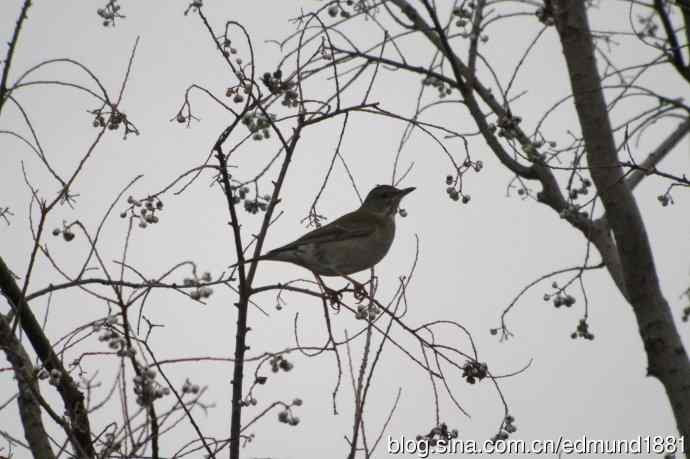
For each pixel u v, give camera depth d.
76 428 9.78
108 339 9.02
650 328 11.30
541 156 12.52
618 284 12.75
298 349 9.54
